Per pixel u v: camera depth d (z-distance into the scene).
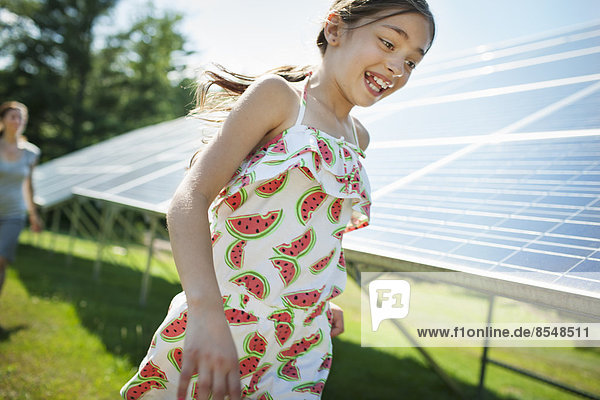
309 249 1.58
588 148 2.66
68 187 9.40
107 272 9.22
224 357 1.21
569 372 5.48
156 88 30.92
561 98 3.65
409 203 2.90
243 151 1.44
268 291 1.55
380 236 2.62
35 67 27.86
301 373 1.61
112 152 11.98
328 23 1.63
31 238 13.70
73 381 3.86
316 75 1.71
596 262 1.72
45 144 27.50
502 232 2.21
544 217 2.18
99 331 5.18
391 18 1.51
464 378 4.86
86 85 29.70
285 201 1.54
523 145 3.10
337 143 1.59
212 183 1.39
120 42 29.98
